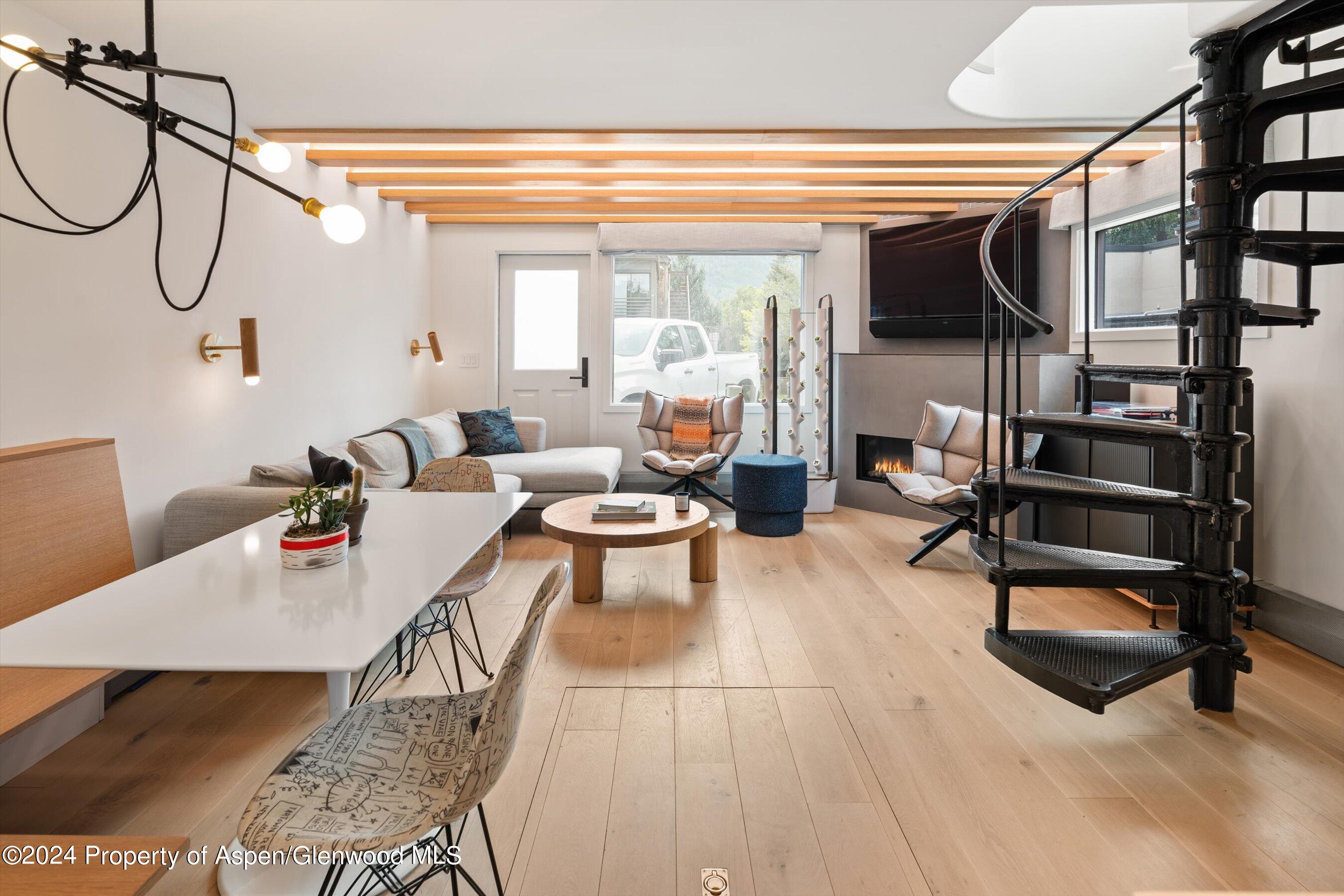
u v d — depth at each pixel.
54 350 2.70
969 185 5.22
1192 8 2.55
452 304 6.64
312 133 4.08
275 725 2.54
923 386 5.61
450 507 2.72
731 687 2.81
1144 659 2.41
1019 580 2.57
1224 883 1.76
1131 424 2.68
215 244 3.62
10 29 2.55
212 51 3.05
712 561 4.15
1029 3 2.70
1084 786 2.16
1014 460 3.01
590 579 3.77
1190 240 2.56
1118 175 4.76
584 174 5.10
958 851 1.88
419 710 1.67
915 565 4.48
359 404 5.22
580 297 6.78
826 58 3.17
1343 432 3.04
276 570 1.95
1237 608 3.47
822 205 5.90
